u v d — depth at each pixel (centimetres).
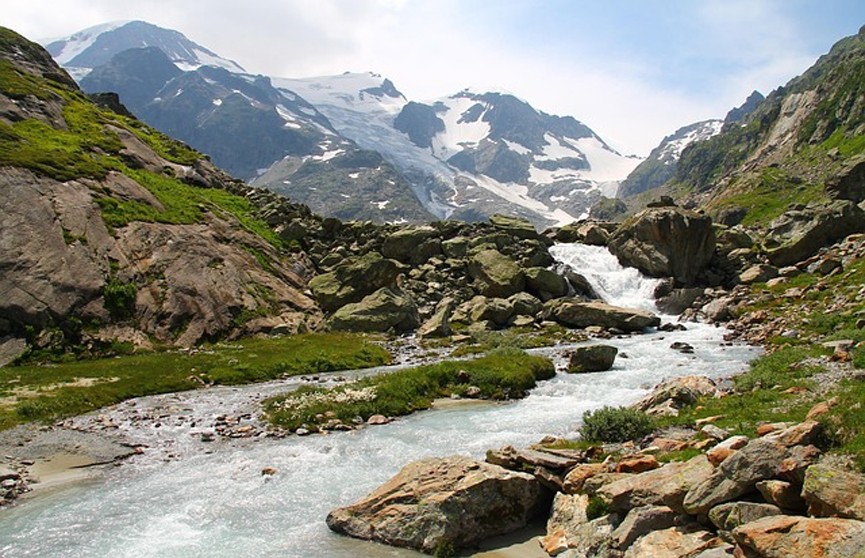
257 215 8075
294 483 2139
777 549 1048
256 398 3466
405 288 6762
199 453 2511
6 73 8262
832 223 6612
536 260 7162
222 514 1900
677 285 6781
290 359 4462
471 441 2466
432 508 1680
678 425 2225
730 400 2402
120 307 4981
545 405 3025
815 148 18700
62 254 5016
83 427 2891
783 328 4384
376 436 2638
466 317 6141
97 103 10394
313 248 7650
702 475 1388
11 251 4822
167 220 6172
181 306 5262
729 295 6122
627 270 7006
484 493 1716
